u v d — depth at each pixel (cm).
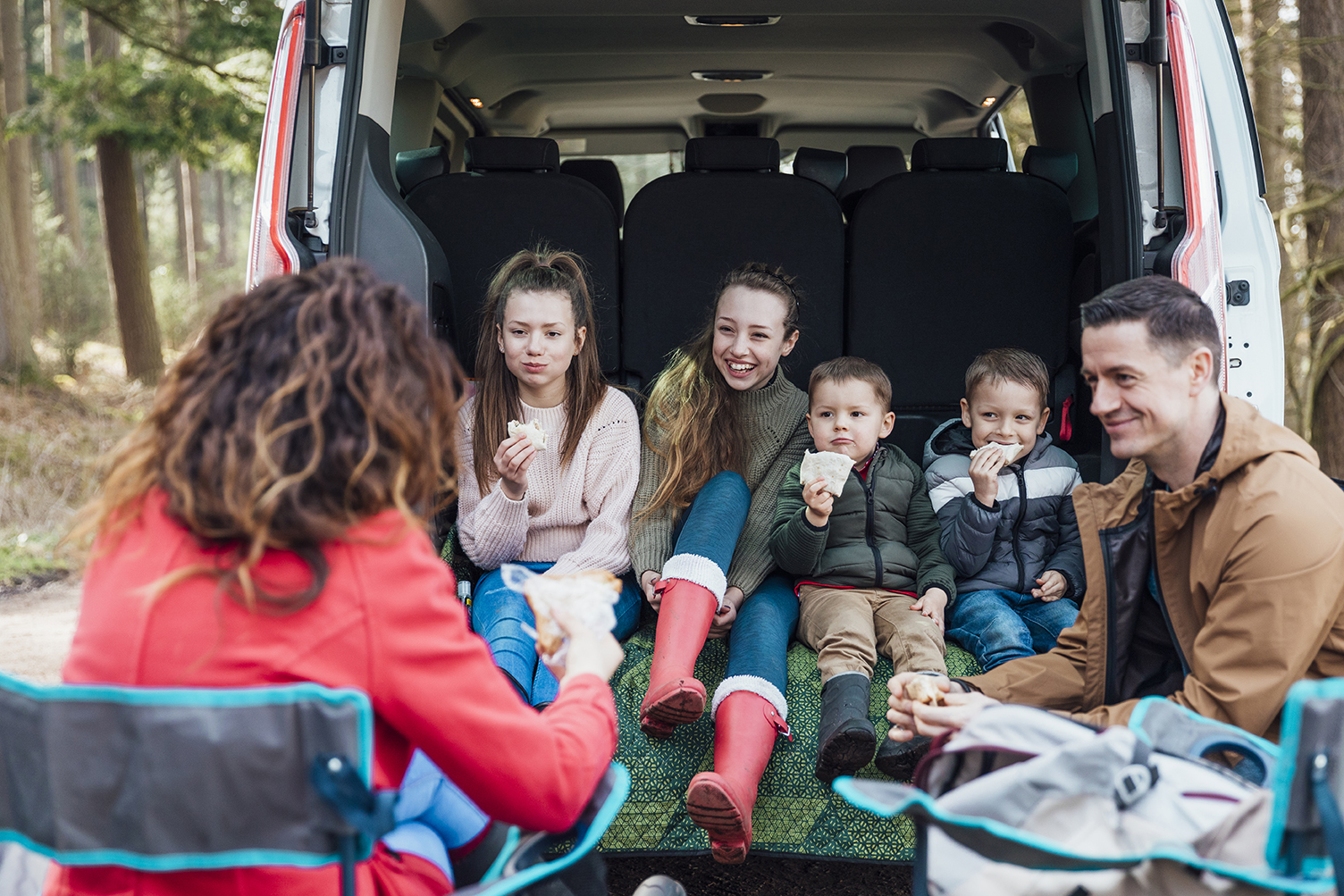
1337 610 162
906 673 200
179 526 117
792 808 218
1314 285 741
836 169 409
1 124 1188
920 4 326
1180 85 240
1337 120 741
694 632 216
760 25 367
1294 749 115
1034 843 121
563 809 128
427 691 118
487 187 302
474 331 305
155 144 1212
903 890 260
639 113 481
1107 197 247
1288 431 175
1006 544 257
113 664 115
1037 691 202
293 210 239
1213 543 170
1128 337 170
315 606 115
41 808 115
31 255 1402
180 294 1805
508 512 239
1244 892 125
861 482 258
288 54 242
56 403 1116
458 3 329
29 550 685
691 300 307
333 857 112
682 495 255
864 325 306
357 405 117
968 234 302
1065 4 324
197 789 109
